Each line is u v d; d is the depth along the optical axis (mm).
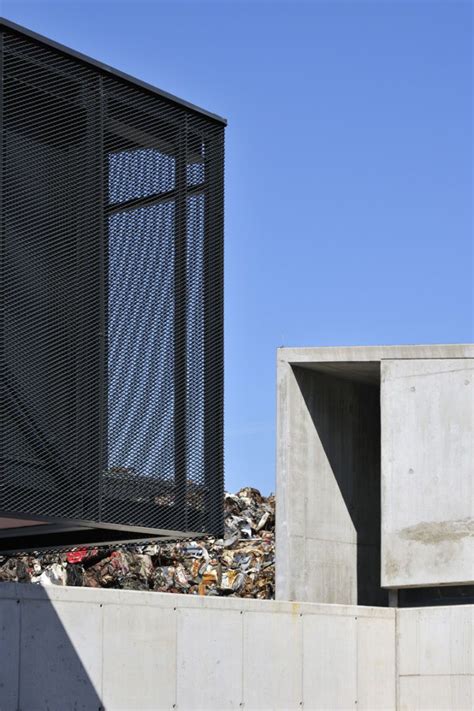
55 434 12406
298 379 19672
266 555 27422
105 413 12867
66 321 12609
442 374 18297
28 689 11641
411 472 18281
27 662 11672
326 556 19750
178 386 13531
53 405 12422
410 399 18453
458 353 18250
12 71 12320
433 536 18016
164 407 13383
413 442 18328
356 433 20781
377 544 20859
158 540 13938
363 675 16922
